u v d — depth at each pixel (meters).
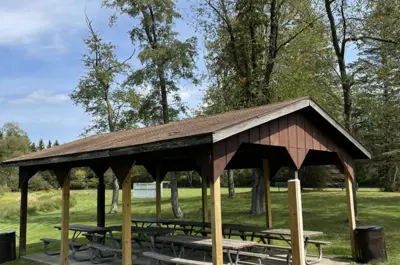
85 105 18.38
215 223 4.42
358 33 12.41
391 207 15.67
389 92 12.77
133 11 16.47
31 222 16.66
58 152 7.62
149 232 7.77
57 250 9.20
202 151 4.66
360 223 11.66
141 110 17.69
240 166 8.96
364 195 22.11
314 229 10.99
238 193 28.19
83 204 26.11
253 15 14.30
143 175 39.84
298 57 14.10
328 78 13.93
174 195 16.08
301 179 27.34
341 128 6.57
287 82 13.97
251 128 5.13
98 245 7.48
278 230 7.41
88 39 17.86
